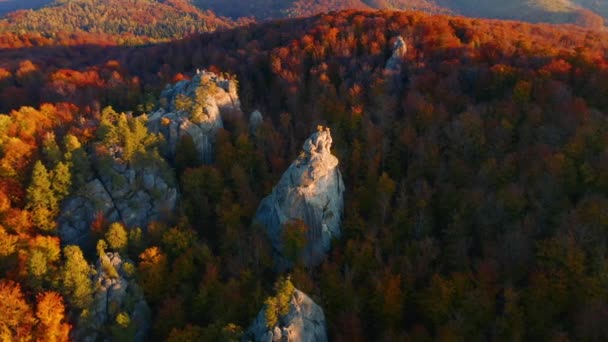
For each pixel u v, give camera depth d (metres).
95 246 68.69
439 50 112.94
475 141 78.81
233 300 57.34
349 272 59.22
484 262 56.16
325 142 67.06
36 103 123.38
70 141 74.62
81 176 74.12
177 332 53.25
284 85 112.31
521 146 76.44
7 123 81.81
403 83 107.81
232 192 79.38
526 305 51.47
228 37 164.38
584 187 65.00
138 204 75.31
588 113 76.44
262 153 84.38
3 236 61.00
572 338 47.47
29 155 74.38
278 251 67.44
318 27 136.00
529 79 90.56
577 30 167.25
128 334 54.88
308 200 66.25
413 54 111.75
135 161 77.25
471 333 50.94
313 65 121.94
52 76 131.75
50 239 62.75
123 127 78.31
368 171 76.62
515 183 68.00
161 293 63.00
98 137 81.19
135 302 59.66
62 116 95.00
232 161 83.38
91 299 56.66
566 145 69.62
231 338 49.59
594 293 49.41
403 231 67.12
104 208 73.25
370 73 110.25
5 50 194.62
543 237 59.34
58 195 71.50
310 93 108.38
